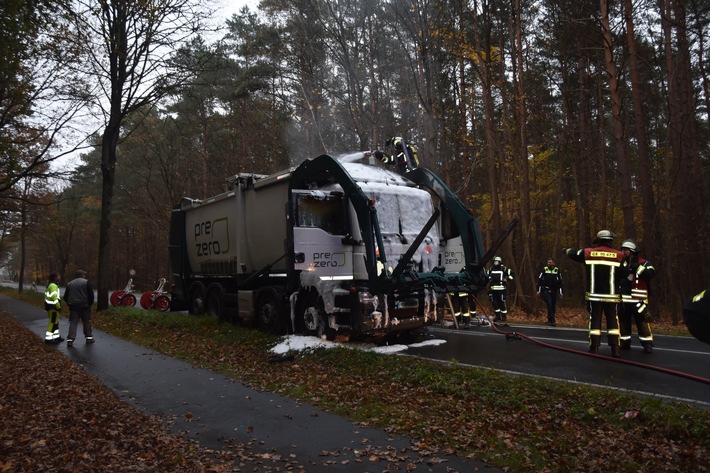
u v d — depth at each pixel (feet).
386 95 80.28
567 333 37.55
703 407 17.83
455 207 34.50
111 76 61.00
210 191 116.16
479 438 15.93
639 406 16.90
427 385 21.34
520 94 61.67
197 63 63.52
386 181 33.65
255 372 26.66
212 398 22.16
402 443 16.08
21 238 109.81
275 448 16.10
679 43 55.21
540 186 82.74
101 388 24.25
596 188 87.25
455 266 34.99
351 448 15.85
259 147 98.37
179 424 18.84
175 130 104.17
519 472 13.62
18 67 37.27
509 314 58.39
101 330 45.80
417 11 59.31
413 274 29.76
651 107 77.56
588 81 79.66
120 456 15.43
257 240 39.04
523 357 27.45
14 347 37.68
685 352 28.40
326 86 78.28
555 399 18.39
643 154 52.19
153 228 151.84
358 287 30.17
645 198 53.16
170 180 110.52
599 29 55.57
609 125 87.15
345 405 20.15
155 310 56.29
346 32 68.28
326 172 33.14
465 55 59.72
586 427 16.26
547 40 69.41
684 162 57.36
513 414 17.75
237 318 43.04
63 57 51.06
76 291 37.99
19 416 19.56
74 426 18.38
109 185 63.21
